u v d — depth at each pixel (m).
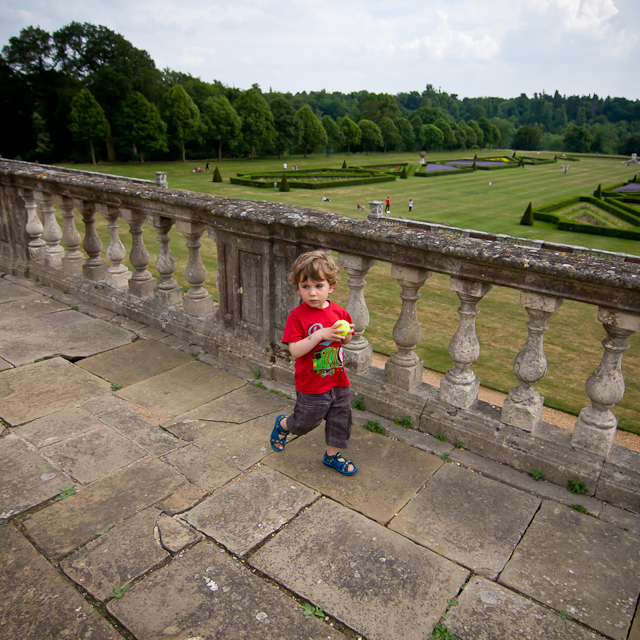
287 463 3.30
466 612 2.29
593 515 2.93
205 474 3.16
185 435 3.56
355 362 4.09
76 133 60.12
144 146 64.06
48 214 6.58
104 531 2.67
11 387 4.14
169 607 2.25
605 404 3.02
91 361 4.66
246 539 2.66
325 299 2.92
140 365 4.61
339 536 2.71
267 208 4.12
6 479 3.05
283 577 2.43
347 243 3.73
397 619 2.24
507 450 3.32
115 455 3.31
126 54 66.81
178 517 2.79
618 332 2.86
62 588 2.33
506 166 84.75
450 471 3.28
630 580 2.50
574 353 9.07
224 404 4.00
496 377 7.71
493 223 27.98
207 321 5.03
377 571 2.49
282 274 4.13
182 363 4.68
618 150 136.25
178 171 59.25
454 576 2.49
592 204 37.75
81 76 66.94
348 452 3.44
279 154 86.38
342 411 3.11
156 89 68.50
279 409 3.96
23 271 7.07
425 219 28.31
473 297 3.33
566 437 3.29
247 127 78.19
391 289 12.95
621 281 2.61
